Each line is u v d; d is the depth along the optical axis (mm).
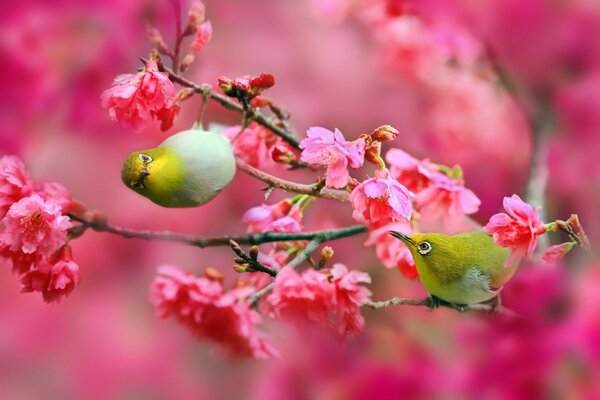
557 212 4102
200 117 3578
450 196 3682
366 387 3836
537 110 4176
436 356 3846
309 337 3631
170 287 3650
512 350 3791
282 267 3645
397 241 3672
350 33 4824
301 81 4695
